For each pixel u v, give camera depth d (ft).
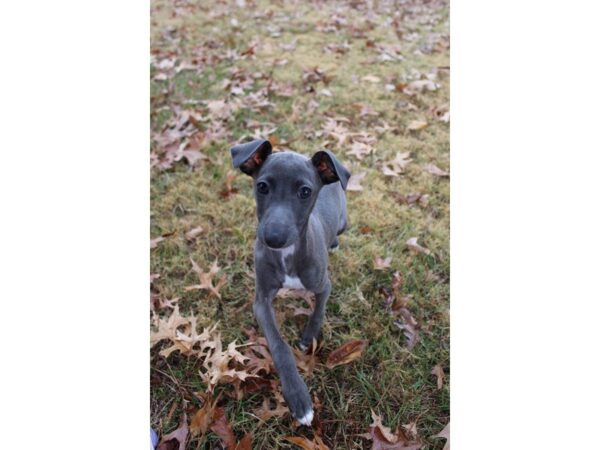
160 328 1.89
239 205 2.50
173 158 2.76
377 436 1.62
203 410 1.65
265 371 1.82
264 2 4.66
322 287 1.78
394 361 1.86
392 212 2.46
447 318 2.01
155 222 2.44
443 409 1.75
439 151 2.83
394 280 2.12
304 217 1.55
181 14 4.42
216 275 2.18
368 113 3.07
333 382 1.78
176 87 3.37
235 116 3.08
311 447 1.55
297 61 3.64
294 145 2.82
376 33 4.04
